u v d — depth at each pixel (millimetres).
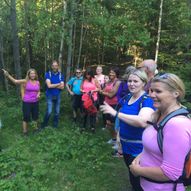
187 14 15656
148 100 3645
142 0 14141
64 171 6105
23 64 16984
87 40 18859
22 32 14273
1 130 8492
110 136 8305
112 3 15406
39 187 5414
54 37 13406
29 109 8211
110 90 7633
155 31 16484
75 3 12117
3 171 5883
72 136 7887
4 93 13109
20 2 13648
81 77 9391
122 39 13453
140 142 3861
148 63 4262
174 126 2236
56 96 8766
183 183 2334
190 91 10164
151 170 2354
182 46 16031
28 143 7535
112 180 5789
